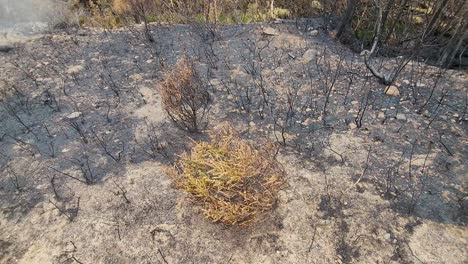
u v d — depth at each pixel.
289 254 2.88
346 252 2.88
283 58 5.25
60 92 4.81
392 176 3.44
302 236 3.00
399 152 3.67
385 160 3.60
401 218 3.08
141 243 3.03
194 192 3.05
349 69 4.96
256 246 2.95
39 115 4.45
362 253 2.87
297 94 4.57
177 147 3.88
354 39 5.77
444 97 4.34
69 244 3.07
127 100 4.60
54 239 3.11
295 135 3.96
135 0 6.08
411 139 3.81
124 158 3.80
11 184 3.63
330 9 6.33
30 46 5.78
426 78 4.71
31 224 3.25
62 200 3.43
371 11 6.12
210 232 3.06
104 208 3.33
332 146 3.79
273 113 4.27
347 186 3.37
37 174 3.71
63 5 6.98
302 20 6.22
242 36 5.82
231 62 5.22
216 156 3.05
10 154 3.95
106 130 4.17
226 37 5.83
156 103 4.51
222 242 2.99
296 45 5.52
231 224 3.04
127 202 3.35
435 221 3.04
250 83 4.79
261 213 3.11
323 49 5.43
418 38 5.42
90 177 3.63
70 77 5.10
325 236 2.99
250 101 4.47
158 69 5.15
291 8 6.63
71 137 4.11
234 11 6.62
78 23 6.58
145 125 4.20
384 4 5.34
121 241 3.06
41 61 5.45
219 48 5.57
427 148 3.69
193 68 4.65
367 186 3.36
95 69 5.24
